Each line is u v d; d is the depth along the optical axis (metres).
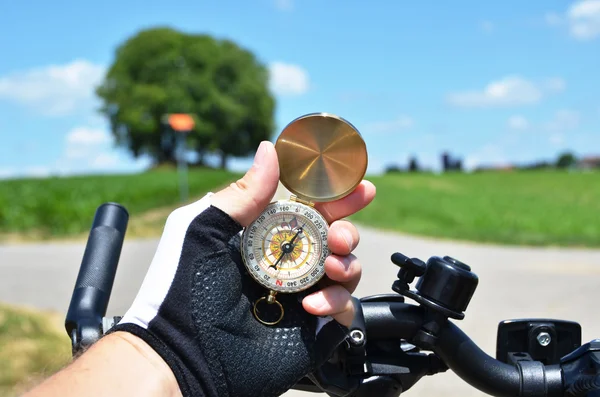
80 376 0.33
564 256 5.75
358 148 0.38
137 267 3.21
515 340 0.53
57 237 7.98
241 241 0.38
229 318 0.37
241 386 0.37
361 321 0.47
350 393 0.49
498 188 21.09
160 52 32.34
